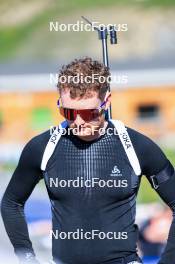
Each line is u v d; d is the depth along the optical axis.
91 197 9.84
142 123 106.50
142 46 165.62
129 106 106.38
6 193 10.36
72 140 9.94
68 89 9.63
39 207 24.38
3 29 190.12
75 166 9.88
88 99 9.60
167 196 10.12
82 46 169.50
